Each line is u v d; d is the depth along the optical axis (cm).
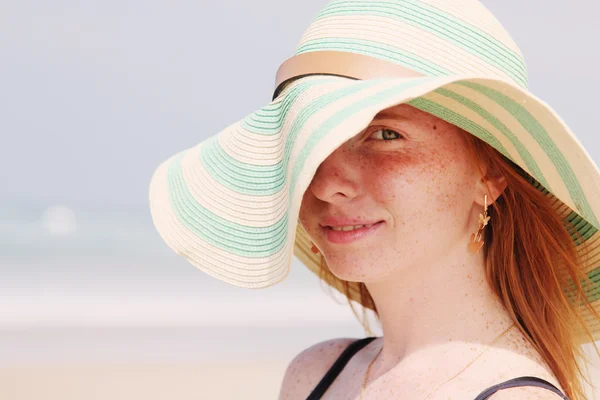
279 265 249
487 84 193
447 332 240
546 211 248
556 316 247
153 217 290
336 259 235
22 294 1875
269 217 255
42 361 1216
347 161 226
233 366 1223
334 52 227
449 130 229
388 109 222
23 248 3044
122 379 1121
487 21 238
